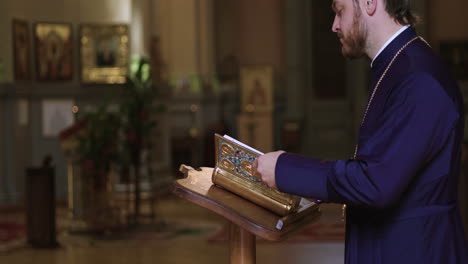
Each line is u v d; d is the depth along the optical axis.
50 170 8.20
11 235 9.09
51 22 13.20
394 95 2.09
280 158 2.13
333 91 19.48
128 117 9.20
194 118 17.75
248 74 19.14
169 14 17.97
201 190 2.21
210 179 2.37
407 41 2.17
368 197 2.00
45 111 13.13
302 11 19.33
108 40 13.38
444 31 18.88
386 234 2.12
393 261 2.11
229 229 2.36
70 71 13.27
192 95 17.81
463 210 6.07
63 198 12.95
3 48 12.28
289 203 2.18
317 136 19.50
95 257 7.63
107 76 13.35
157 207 11.59
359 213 2.19
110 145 8.95
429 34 18.91
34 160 13.09
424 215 2.11
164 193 13.07
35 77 13.12
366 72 19.20
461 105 2.15
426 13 18.77
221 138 2.25
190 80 17.94
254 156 2.21
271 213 2.20
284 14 19.66
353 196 2.02
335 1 2.26
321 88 19.50
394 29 2.20
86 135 8.91
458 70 18.55
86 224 9.02
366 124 2.20
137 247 8.16
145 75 13.16
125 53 13.38
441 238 2.12
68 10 13.37
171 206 11.74
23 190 12.52
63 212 11.35
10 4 12.45
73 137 8.91
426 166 2.10
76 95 13.24
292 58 19.23
